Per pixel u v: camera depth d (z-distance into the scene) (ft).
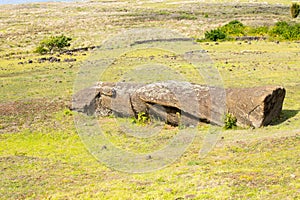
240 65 84.33
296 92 58.95
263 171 27.20
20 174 31.37
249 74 74.64
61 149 37.86
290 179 25.44
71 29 193.67
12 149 38.81
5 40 172.35
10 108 53.72
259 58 93.56
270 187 24.39
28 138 41.86
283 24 154.71
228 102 40.91
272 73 75.36
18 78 80.18
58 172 31.58
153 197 24.56
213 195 23.97
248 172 27.22
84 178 29.91
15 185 28.96
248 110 39.70
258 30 146.41
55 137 41.45
